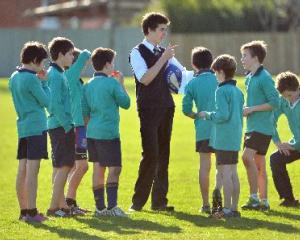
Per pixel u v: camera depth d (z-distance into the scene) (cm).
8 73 10912
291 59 10800
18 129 2173
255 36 10762
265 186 2405
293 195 2512
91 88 2281
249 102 2383
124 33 11031
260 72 2367
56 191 2255
